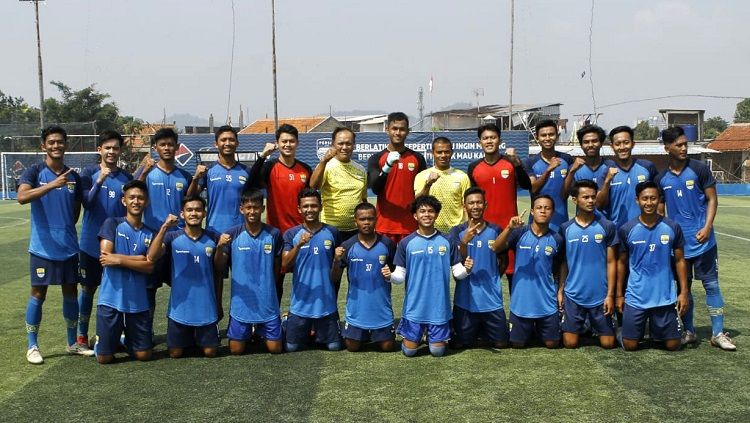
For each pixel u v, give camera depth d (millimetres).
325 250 5566
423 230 5457
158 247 5207
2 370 5109
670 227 5383
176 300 5383
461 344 5641
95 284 5770
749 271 9344
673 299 5402
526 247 5582
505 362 5188
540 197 5559
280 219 6086
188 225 5426
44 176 5457
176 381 4793
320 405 4242
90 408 4254
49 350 5707
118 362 5324
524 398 4336
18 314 7098
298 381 4750
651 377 4746
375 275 5496
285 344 5621
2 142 30641
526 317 5543
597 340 5852
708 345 5625
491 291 5574
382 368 5062
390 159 5906
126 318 5293
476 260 5566
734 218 17484
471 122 38281
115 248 5309
